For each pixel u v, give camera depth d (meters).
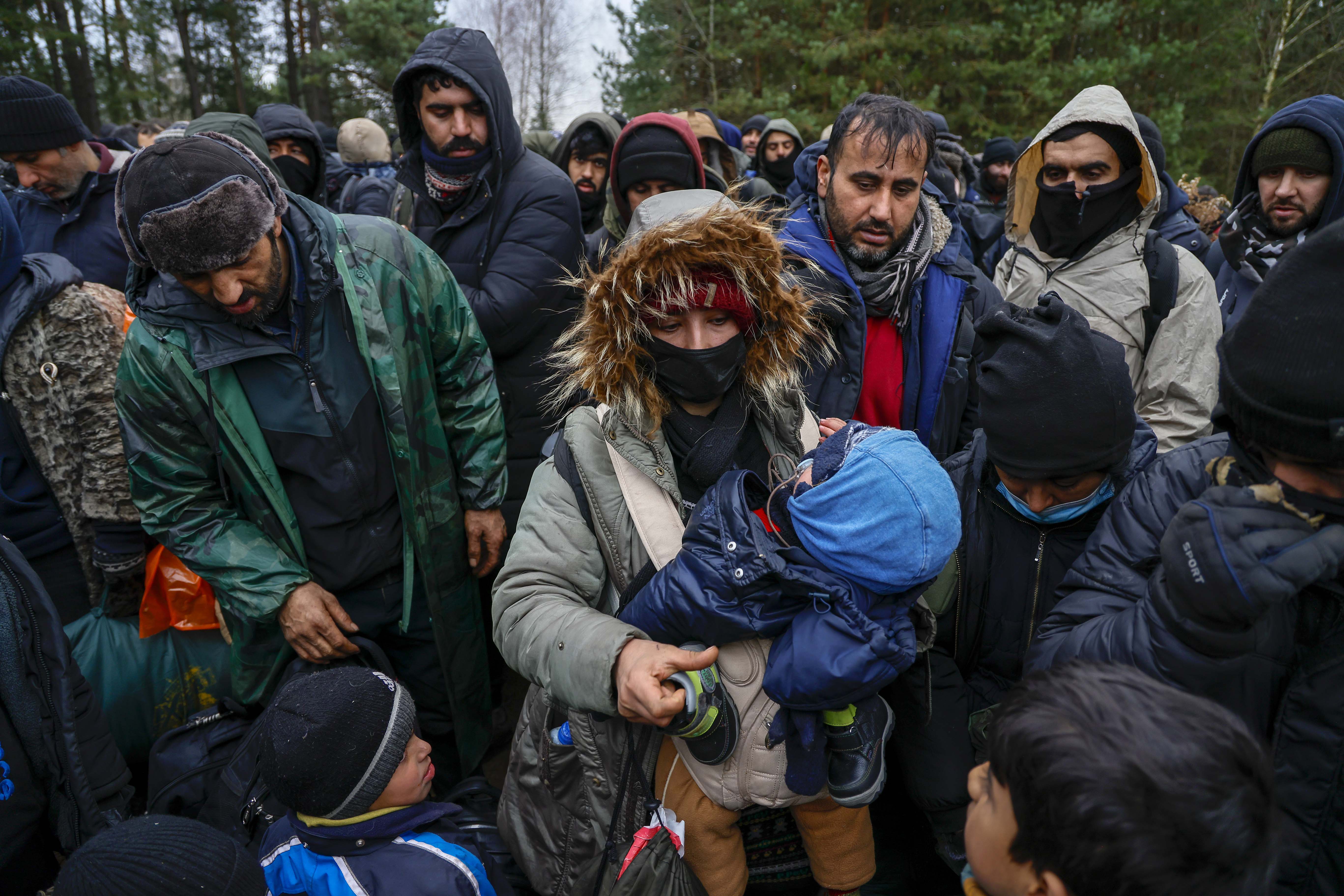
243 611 1.96
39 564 2.27
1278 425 0.99
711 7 16.23
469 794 2.16
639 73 18.11
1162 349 2.22
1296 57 17.77
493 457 2.29
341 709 1.47
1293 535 0.99
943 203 2.25
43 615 1.67
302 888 1.50
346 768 1.45
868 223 1.95
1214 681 1.09
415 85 2.62
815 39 14.69
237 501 2.03
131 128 8.23
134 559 2.21
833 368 1.99
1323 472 1.01
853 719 1.32
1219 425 1.15
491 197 2.63
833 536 1.20
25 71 18.88
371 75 20.16
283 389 1.91
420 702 2.35
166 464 1.93
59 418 2.11
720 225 1.31
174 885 1.17
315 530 2.02
